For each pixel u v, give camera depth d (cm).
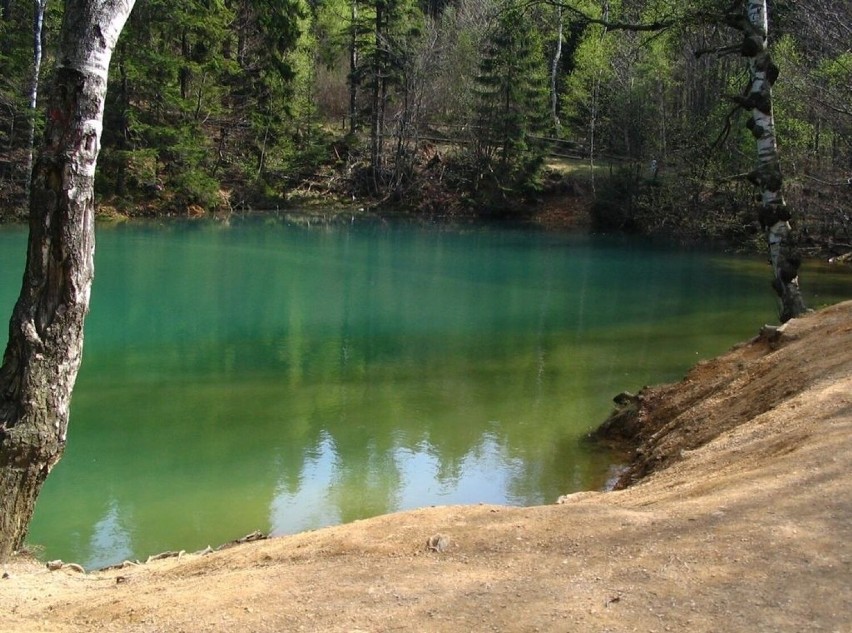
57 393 544
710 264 2717
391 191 4591
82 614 414
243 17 4406
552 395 1116
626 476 802
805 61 2211
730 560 378
